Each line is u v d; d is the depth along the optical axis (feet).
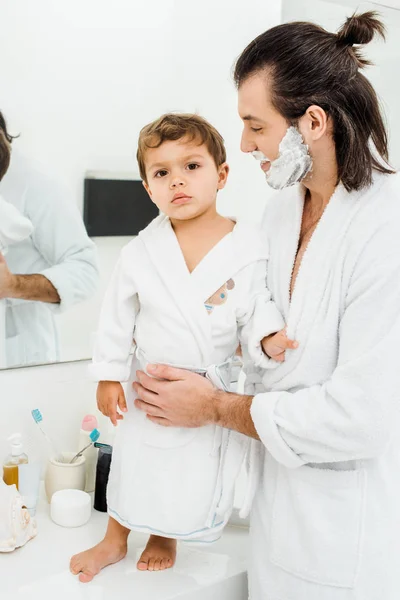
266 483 3.73
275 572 3.61
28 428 4.89
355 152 3.28
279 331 3.59
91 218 4.81
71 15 4.48
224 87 5.35
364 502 3.35
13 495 4.22
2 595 3.68
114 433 5.08
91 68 4.63
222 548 4.41
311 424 3.21
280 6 5.52
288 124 3.30
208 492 3.82
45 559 4.09
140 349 3.93
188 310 3.73
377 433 3.12
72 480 4.80
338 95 3.23
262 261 3.89
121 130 4.85
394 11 6.01
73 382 5.03
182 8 4.97
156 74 4.94
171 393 3.64
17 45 4.31
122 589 3.83
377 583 3.35
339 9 5.74
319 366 3.44
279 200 4.05
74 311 4.86
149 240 3.94
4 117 4.35
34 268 4.63
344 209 3.43
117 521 4.05
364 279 3.21
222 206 5.58
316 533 3.39
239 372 5.69
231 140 5.50
